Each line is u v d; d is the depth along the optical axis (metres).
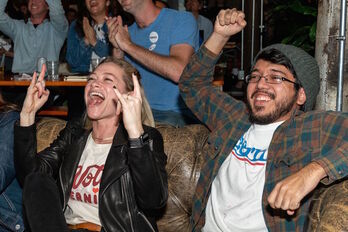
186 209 2.43
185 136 2.49
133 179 2.03
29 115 2.25
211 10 7.14
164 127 2.58
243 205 2.03
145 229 2.14
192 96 2.39
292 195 1.68
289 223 1.92
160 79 3.14
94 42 4.54
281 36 4.33
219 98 2.31
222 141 2.21
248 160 2.06
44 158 2.34
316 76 2.08
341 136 1.88
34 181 2.06
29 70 5.11
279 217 1.93
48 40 5.08
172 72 3.00
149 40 3.22
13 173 2.34
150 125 2.42
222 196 2.11
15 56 5.13
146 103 2.43
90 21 4.60
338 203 1.71
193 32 3.15
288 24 3.73
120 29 3.12
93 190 2.20
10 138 2.34
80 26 4.65
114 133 2.30
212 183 2.19
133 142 1.96
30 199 2.02
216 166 2.18
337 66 2.54
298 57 2.03
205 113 2.35
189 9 6.28
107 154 2.26
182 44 3.11
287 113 2.05
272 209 1.95
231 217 2.05
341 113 1.95
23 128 2.23
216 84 3.86
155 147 2.22
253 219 2.00
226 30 2.28
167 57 3.04
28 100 2.23
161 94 3.15
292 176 1.73
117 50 3.26
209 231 2.15
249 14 5.27
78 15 4.66
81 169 2.28
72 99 4.43
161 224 2.44
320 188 1.91
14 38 5.11
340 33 2.44
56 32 5.07
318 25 2.61
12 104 2.46
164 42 3.17
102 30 4.51
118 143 2.21
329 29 2.54
